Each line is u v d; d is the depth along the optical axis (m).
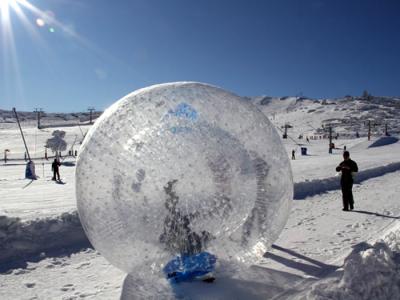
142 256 3.82
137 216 3.67
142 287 4.19
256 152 3.94
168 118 3.75
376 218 7.88
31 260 5.31
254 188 3.87
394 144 50.88
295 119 124.44
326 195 10.94
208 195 3.64
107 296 4.06
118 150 3.77
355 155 35.97
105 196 3.80
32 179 19.89
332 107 140.38
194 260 3.88
